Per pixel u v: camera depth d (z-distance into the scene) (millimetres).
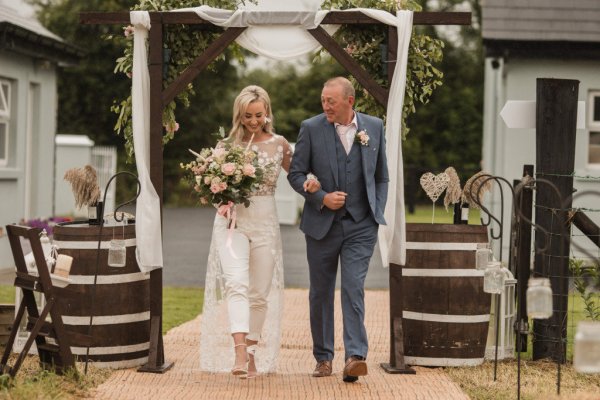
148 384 8367
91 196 9422
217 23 8984
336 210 8477
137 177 9008
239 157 8414
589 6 20750
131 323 9086
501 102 22438
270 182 8742
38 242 8078
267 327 8961
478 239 9375
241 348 8266
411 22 8977
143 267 8930
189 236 26531
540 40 20281
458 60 50719
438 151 50281
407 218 34062
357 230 8500
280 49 9078
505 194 21156
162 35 9086
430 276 9359
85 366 8617
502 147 22078
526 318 10094
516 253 10312
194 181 8602
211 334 8961
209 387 8289
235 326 8297
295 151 8633
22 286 8297
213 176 8383
